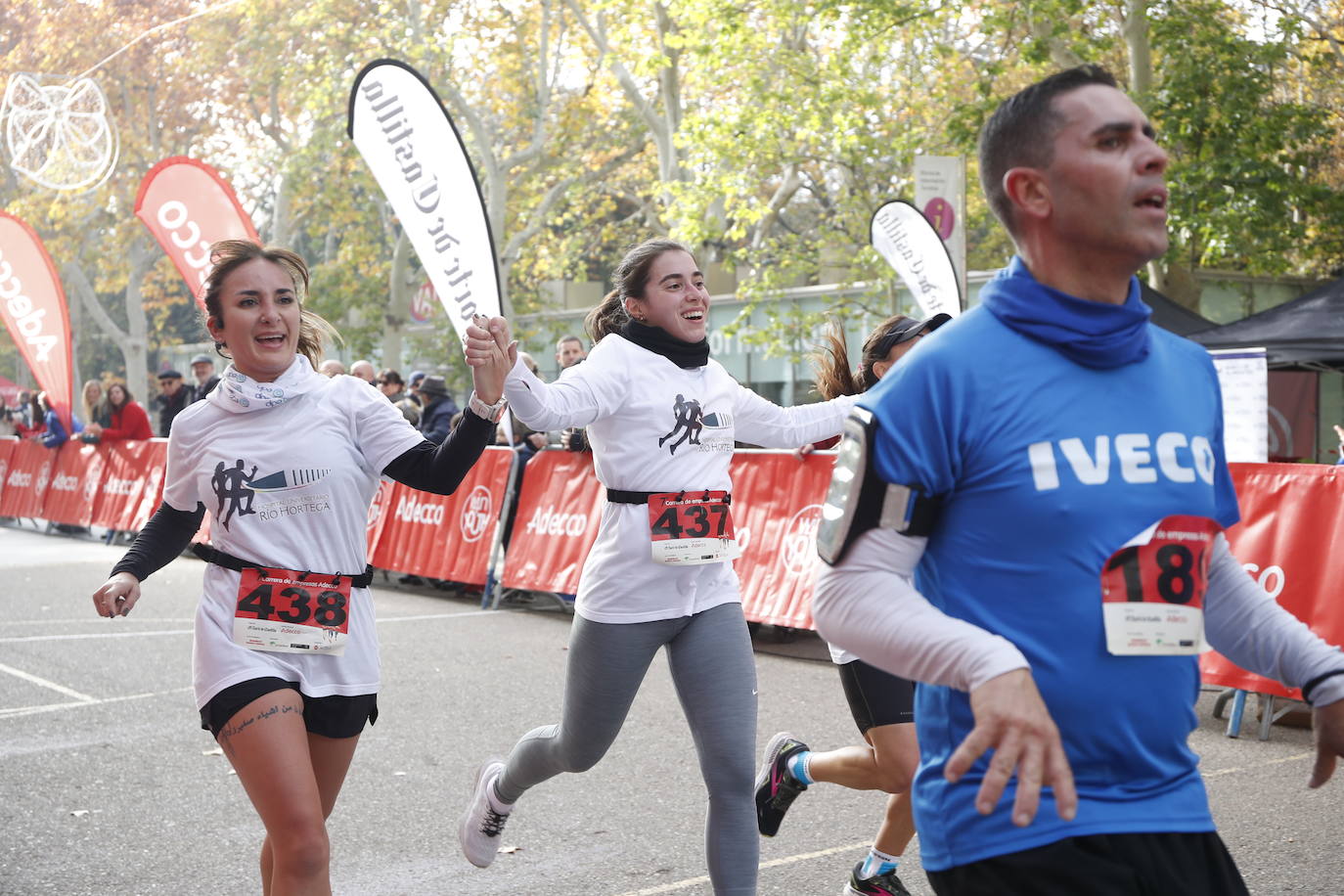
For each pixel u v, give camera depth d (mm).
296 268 3191
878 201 20062
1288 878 4031
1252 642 1922
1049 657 1729
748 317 21328
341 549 3076
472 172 7539
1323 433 17453
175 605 10141
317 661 3018
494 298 7570
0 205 33781
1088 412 1769
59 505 15820
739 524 8289
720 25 17875
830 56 19406
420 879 4125
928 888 3996
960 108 15305
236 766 2924
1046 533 1735
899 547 1791
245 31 31656
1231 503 1938
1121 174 1727
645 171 31062
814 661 7895
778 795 4023
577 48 27266
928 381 1776
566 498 9523
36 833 4578
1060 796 1596
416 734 6035
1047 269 1812
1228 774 5297
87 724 6215
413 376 13203
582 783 5207
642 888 4023
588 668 3572
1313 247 17469
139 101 34375
